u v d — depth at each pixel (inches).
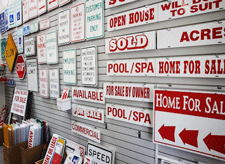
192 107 61.1
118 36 87.4
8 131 115.4
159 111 69.0
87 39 102.6
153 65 74.3
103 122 98.0
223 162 58.3
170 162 68.9
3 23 195.5
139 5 78.7
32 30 149.7
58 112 132.0
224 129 55.0
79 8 106.2
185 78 66.8
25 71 167.0
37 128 121.5
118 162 92.4
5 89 210.1
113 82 91.7
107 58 94.1
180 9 66.0
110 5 88.4
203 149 59.2
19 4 164.9
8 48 186.7
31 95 159.3
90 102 106.3
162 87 71.1
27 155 112.9
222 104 55.1
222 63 57.5
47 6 132.6
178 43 66.7
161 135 68.7
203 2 60.7
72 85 118.0
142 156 82.0
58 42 124.6
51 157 106.8
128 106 85.1
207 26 59.9
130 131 86.2
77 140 117.8
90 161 90.3
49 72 135.0
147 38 75.2
